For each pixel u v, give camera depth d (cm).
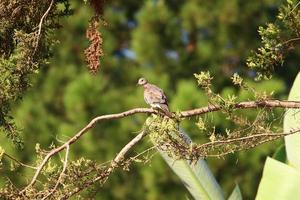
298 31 943
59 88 2194
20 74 1148
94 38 1140
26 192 984
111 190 2083
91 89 2103
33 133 2072
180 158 919
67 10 1218
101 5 1152
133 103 2139
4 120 1182
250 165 2056
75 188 978
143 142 2047
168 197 2058
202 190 1029
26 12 1174
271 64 952
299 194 994
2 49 1195
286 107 932
